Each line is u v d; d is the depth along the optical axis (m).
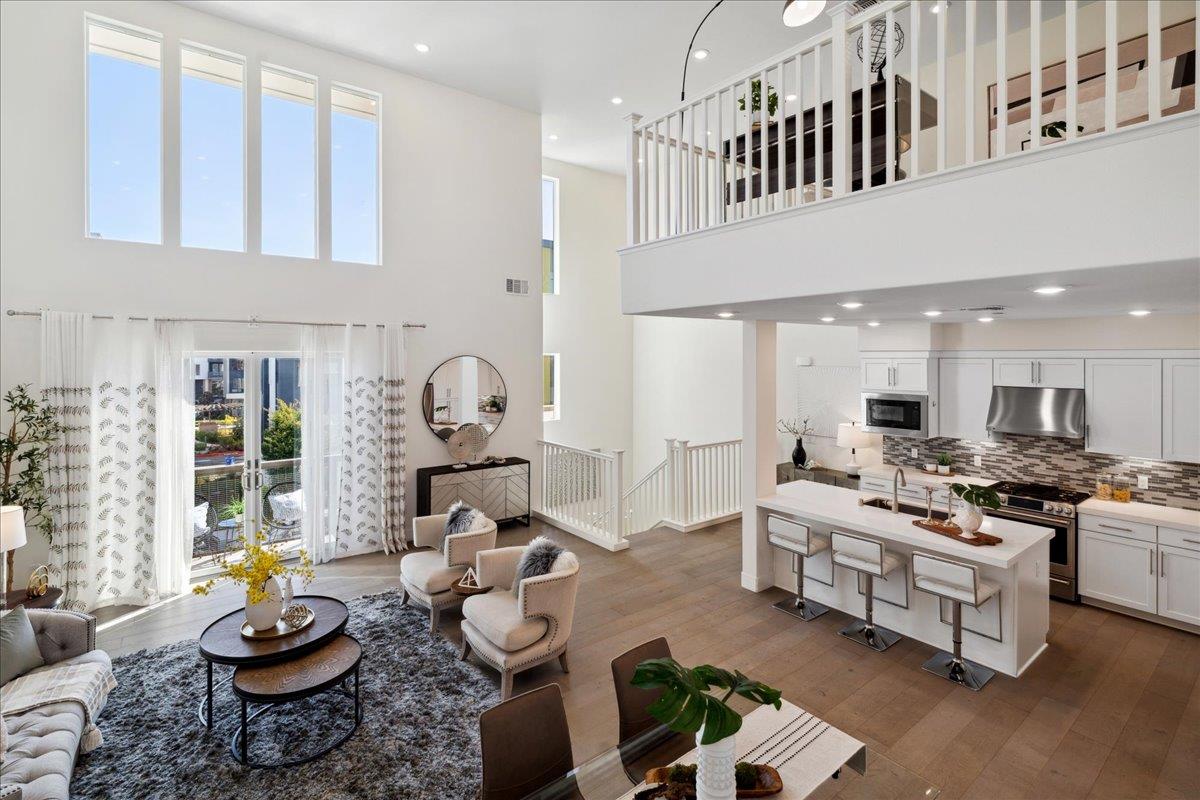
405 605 4.91
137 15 5.10
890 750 3.07
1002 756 3.02
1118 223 2.07
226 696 3.60
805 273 3.06
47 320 4.66
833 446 7.38
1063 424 5.04
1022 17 4.86
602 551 6.33
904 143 3.66
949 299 3.25
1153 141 2.00
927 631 4.21
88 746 3.02
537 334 7.84
